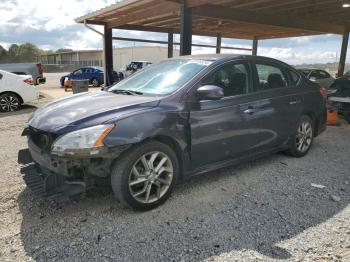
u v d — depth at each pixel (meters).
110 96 3.96
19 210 3.51
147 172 3.46
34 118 3.66
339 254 2.75
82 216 3.39
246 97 4.32
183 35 9.52
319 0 10.19
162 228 3.18
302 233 3.09
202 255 2.76
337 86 8.42
